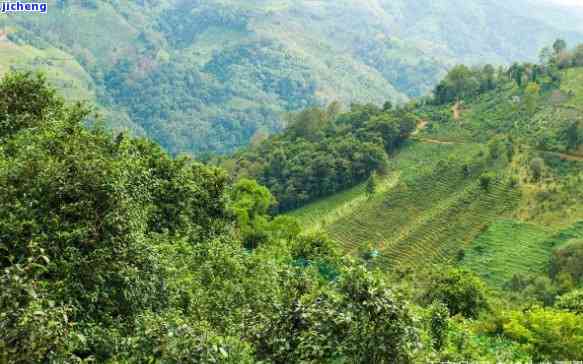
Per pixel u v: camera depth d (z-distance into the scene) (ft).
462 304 136.46
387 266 281.33
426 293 142.72
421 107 519.60
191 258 85.25
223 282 76.74
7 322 34.32
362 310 39.96
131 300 58.29
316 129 511.81
